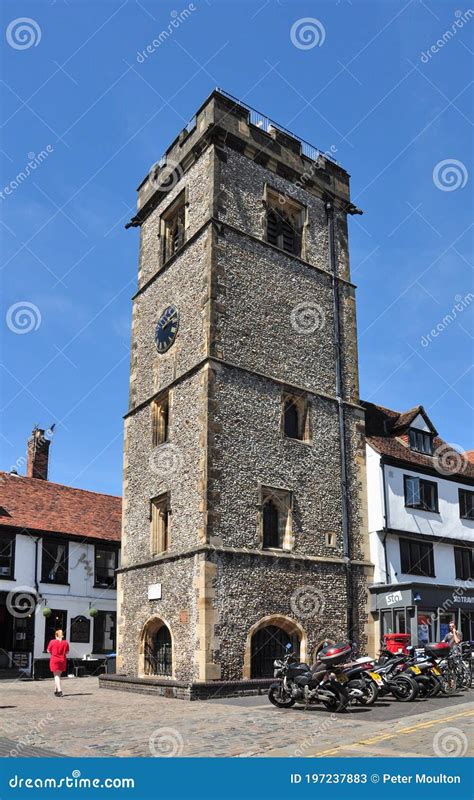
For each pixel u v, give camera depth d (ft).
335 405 68.80
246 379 61.72
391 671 43.91
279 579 58.29
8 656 80.59
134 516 67.10
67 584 87.86
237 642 54.03
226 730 33.06
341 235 76.64
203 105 69.00
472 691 48.39
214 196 65.05
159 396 66.54
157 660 59.88
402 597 62.69
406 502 72.54
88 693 55.83
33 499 92.84
